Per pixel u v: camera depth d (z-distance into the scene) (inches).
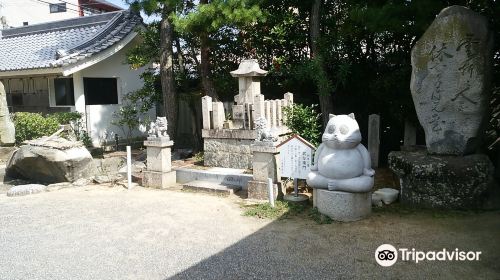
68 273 190.1
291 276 178.9
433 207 257.1
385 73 393.4
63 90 565.0
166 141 354.0
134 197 322.0
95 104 557.0
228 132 388.5
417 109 279.0
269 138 294.2
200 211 279.6
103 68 556.7
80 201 315.0
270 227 241.8
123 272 189.3
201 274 184.7
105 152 536.4
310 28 426.6
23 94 605.6
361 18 309.4
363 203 245.8
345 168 240.4
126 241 227.9
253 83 394.3
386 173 356.2
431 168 254.2
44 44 634.2
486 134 345.7
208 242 222.2
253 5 384.5
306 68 398.6
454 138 266.4
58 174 380.8
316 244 212.2
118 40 533.0
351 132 241.8
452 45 261.6
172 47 471.8
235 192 327.0
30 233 245.1
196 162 436.5
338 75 401.4
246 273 183.6
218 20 365.7
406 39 378.6
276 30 439.2
